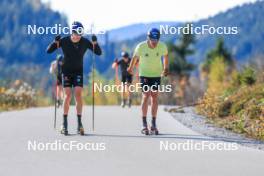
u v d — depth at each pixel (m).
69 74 16.81
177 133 17.52
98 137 16.30
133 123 20.73
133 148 14.14
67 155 12.98
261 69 26.56
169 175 10.70
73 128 18.83
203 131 18.64
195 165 11.79
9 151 13.49
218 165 11.81
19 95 36.91
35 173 10.79
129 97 32.62
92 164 11.83
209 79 81.56
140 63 17.19
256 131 17.81
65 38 16.73
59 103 30.28
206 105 24.45
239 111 21.50
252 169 11.38
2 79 40.03
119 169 11.27
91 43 16.97
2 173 10.79
